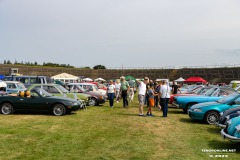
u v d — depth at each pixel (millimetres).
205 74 63688
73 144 7355
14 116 12422
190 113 11570
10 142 7414
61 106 12914
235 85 28156
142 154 6570
